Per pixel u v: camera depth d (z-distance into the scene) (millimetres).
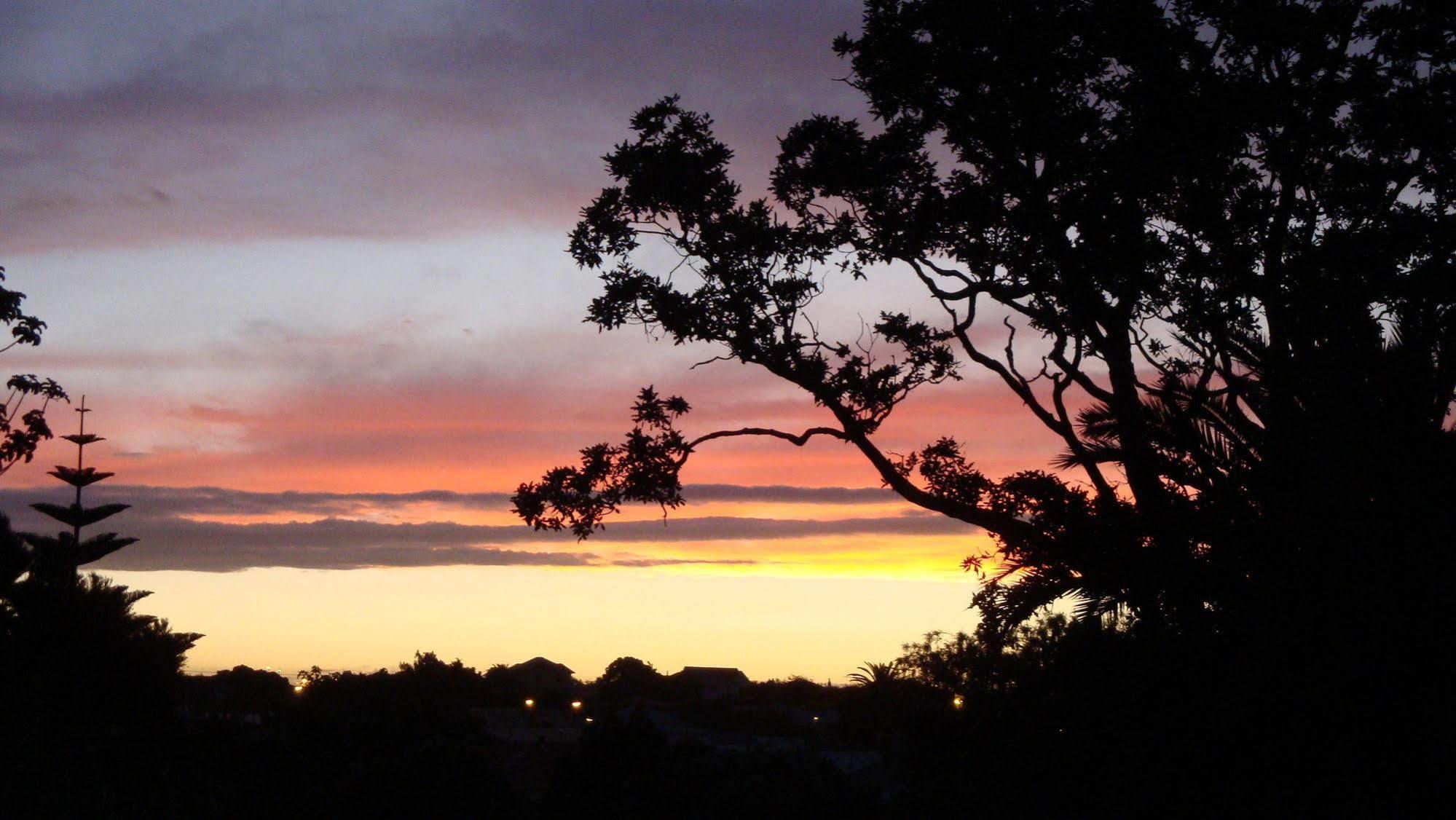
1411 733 7703
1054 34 16453
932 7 16875
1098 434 9195
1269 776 8172
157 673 23828
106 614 23750
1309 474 8172
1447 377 8414
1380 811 7809
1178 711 8508
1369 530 7871
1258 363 9016
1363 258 13547
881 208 18000
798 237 18078
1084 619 9180
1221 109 15703
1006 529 17156
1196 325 14602
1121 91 16641
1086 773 8961
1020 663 10141
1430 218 14500
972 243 17406
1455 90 15422
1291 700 7992
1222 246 15383
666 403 18969
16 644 21859
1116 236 16188
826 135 17953
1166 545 8531
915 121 18078
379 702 37500
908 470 19438
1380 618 7754
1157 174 15992
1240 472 8570
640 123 18516
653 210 18422
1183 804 8531
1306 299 9641
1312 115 15898
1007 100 16812
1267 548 8203
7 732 15852
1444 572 7684
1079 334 17562
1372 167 15562
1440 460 7863
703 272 18344
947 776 10391
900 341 18797
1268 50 16047
